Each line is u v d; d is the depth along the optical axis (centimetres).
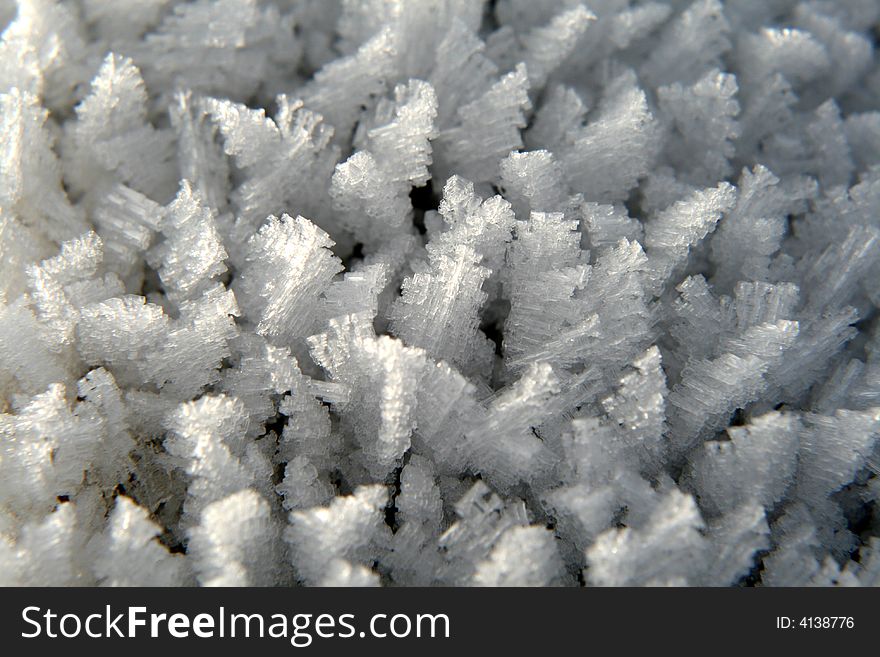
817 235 14
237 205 14
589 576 12
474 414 12
